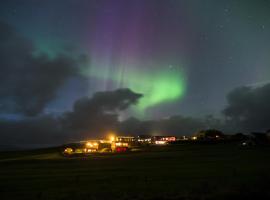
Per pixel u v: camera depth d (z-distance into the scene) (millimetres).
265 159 42375
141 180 30875
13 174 39750
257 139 68250
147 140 90875
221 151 58344
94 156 61812
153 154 59406
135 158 53000
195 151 61500
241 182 23750
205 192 21688
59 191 27656
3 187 30703
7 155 78188
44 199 24859
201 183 25484
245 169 33094
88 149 69438
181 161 45219
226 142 84750
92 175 35969
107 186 28609
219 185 23312
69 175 36875
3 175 39094
